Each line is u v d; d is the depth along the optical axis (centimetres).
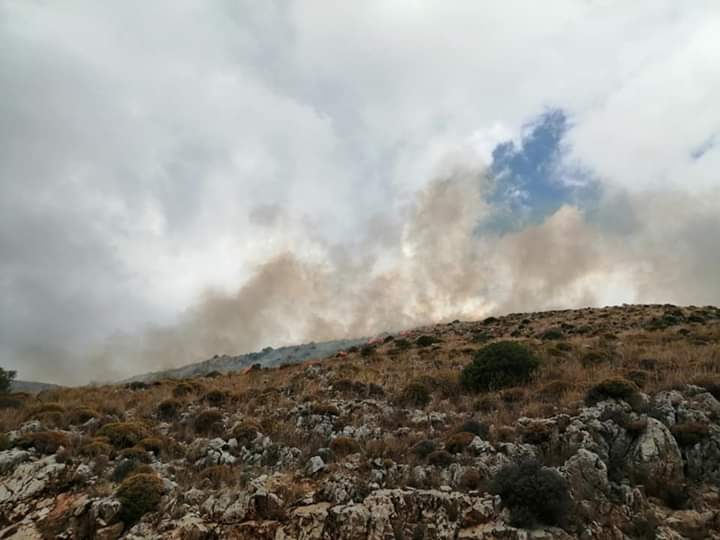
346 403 2253
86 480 1411
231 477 1434
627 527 1104
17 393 2897
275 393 2720
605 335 3678
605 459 1335
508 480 1170
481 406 1988
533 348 3225
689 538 1069
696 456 1318
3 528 1251
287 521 1175
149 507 1249
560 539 1043
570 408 1692
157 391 3091
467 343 4412
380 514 1135
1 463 1473
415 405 2239
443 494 1185
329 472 1413
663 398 1616
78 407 2355
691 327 3728
